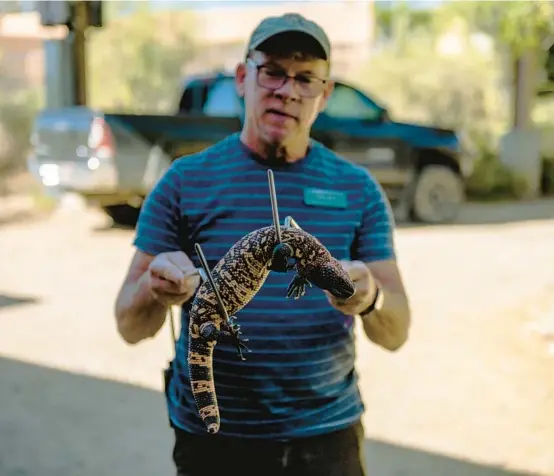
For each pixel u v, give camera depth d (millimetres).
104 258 9391
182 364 2398
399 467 4266
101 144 9938
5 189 14961
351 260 2518
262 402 2305
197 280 2137
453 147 12312
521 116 16469
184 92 11625
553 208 14578
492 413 5016
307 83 2379
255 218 2373
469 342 6352
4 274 8641
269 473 2332
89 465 4258
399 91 23250
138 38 22609
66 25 12258
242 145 2455
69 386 5449
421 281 8320
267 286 2309
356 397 2479
